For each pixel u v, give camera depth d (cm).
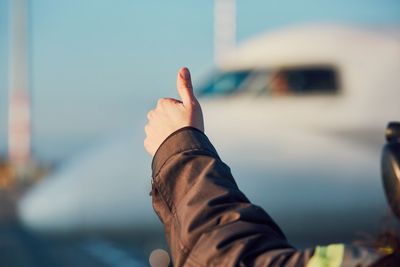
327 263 150
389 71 1166
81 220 1060
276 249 159
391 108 1143
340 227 1116
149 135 184
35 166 4075
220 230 162
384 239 174
